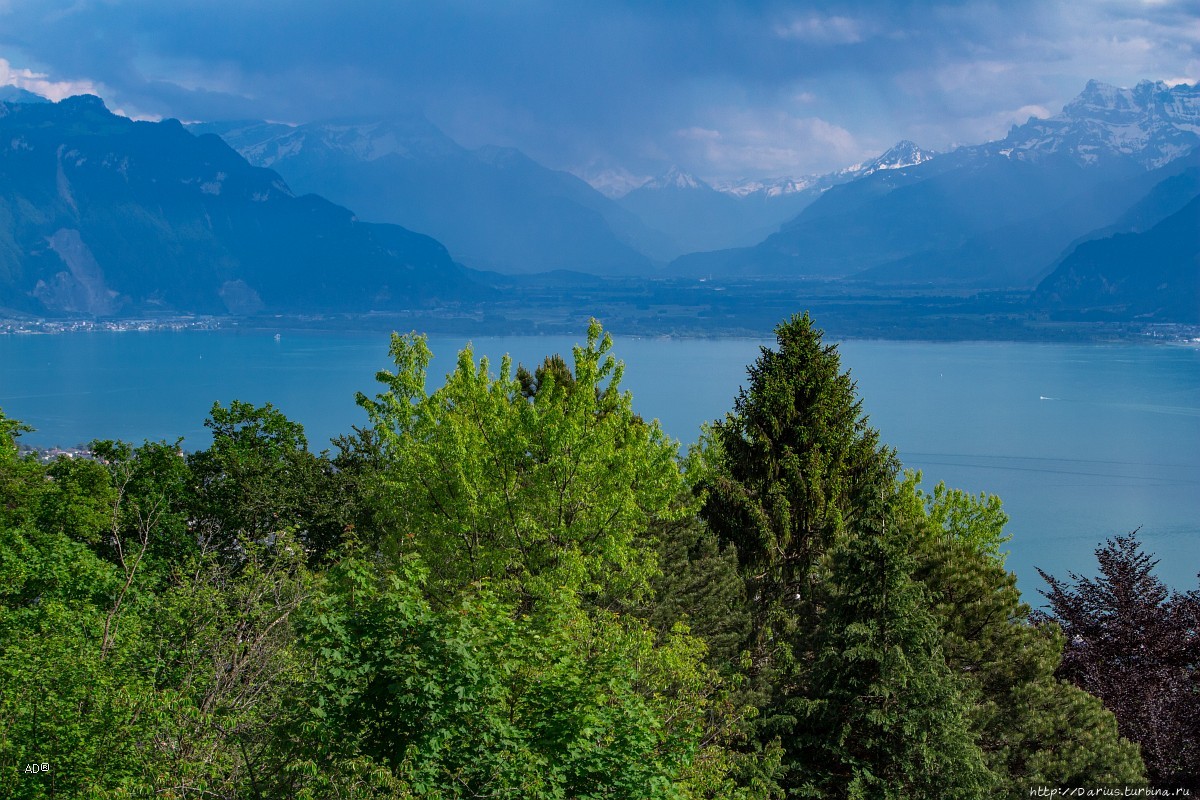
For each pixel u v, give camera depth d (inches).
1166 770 1216.8
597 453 1227.9
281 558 1008.2
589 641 898.7
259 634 847.7
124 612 988.6
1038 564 7834.6
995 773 1010.1
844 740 1050.7
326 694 645.3
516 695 736.3
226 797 648.4
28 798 682.2
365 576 690.2
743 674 1232.8
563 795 640.4
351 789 597.9
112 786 686.5
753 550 1486.2
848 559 1046.4
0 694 745.0
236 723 718.5
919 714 983.6
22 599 1079.0
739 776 987.3
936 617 1055.0
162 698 712.4
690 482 1438.2
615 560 1210.6
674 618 1275.8
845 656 1012.5
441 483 1225.4
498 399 1288.1
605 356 1366.9
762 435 1485.0
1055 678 1321.4
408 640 655.8
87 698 736.3
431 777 616.4
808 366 1518.2
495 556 1182.3
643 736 714.2
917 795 982.4
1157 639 1349.7
